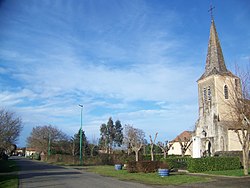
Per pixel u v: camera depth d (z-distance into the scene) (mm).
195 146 38375
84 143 70375
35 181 20156
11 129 40062
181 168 30250
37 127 78812
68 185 17828
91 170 32625
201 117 50812
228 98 45969
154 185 17797
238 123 26562
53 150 71688
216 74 48406
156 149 67750
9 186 17047
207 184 17641
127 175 24953
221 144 45125
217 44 51406
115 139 101312
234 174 22531
